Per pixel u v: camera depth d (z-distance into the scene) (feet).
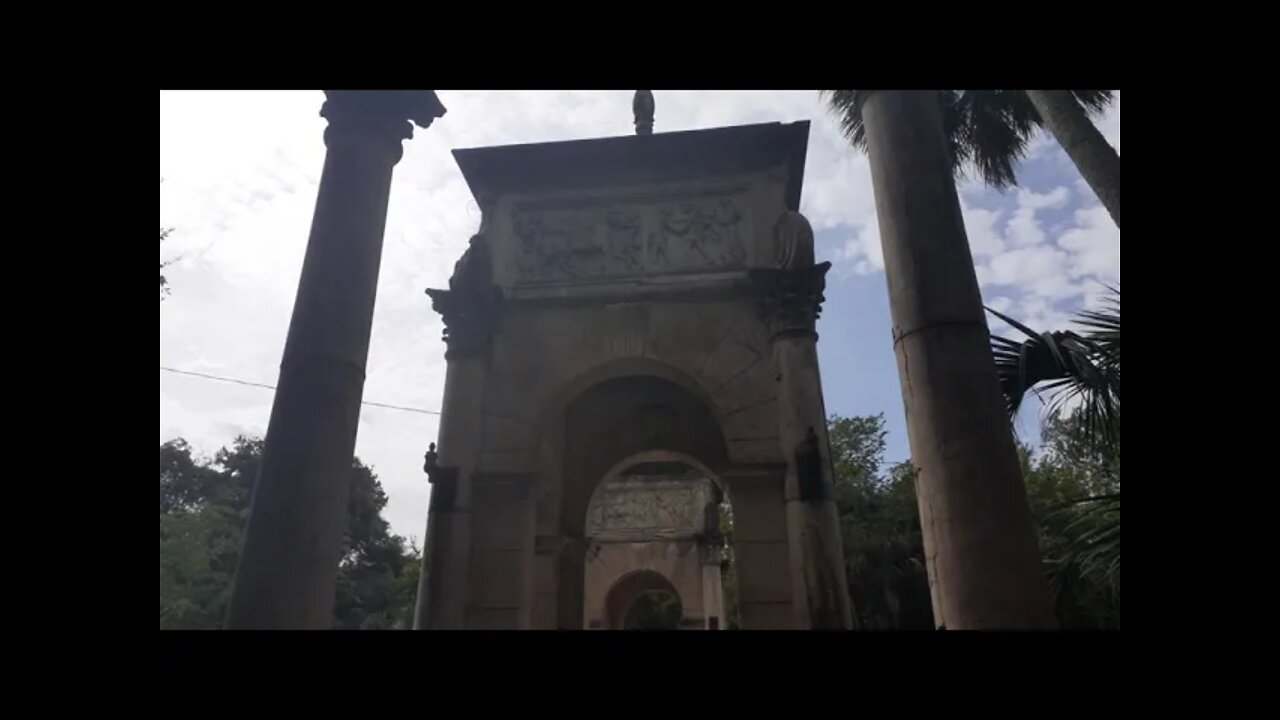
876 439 127.95
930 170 19.89
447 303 43.19
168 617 102.06
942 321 18.33
